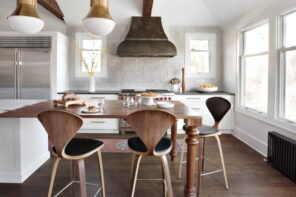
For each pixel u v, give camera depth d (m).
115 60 5.29
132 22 4.96
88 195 2.26
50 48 4.52
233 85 4.68
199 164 2.29
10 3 4.66
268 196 2.25
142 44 4.82
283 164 2.74
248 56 4.12
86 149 1.85
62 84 4.89
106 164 3.06
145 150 1.85
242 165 3.04
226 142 4.14
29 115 1.97
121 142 4.09
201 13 4.88
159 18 4.99
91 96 4.67
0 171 2.51
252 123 3.89
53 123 1.67
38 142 2.95
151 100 2.64
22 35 4.51
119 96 4.62
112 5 4.65
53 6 4.40
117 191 2.34
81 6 4.65
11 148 2.50
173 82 5.20
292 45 2.93
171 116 1.70
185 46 5.30
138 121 1.74
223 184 2.51
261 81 3.76
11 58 4.54
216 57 5.34
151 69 5.33
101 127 4.68
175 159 3.26
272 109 3.25
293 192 2.33
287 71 3.05
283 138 2.75
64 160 3.18
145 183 2.53
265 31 3.63
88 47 5.28
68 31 5.21
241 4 3.91
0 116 1.94
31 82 4.57
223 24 5.07
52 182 1.80
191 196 2.18
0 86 4.58
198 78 5.39
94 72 5.29
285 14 3.06
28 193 2.28
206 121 4.72
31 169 2.74
